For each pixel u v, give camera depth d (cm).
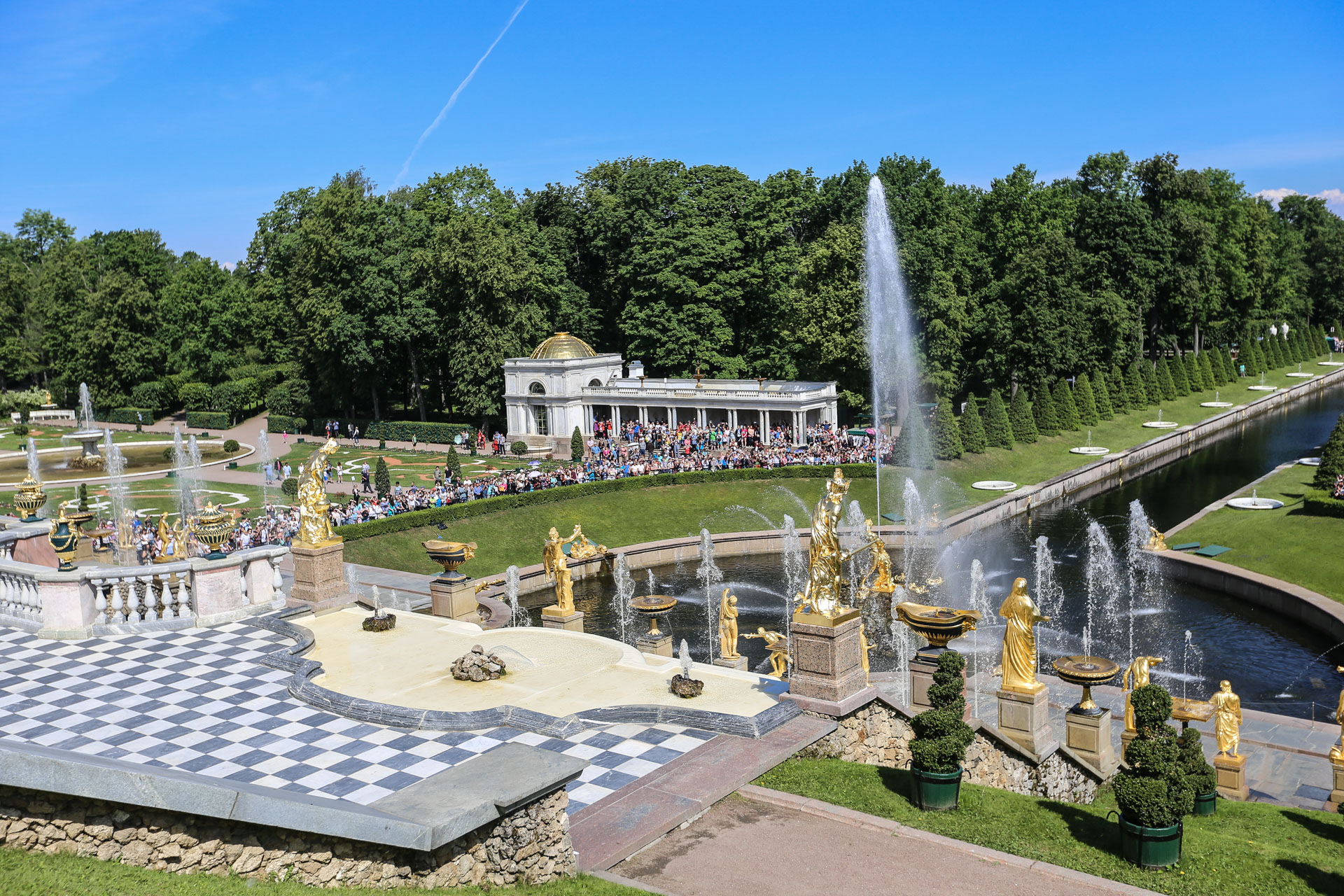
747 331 11312
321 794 1827
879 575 4631
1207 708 2942
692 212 10888
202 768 1952
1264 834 2125
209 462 9775
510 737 2122
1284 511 6394
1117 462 9250
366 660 2658
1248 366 14538
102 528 5472
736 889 1507
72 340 13362
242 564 3039
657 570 6400
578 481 7531
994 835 1750
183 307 14000
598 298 12388
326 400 12094
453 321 10469
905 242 9300
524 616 5188
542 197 12450
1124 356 11738
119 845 1302
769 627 5091
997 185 11769
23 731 2153
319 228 10875
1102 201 12069
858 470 7788
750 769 1944
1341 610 4697
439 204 11788
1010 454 9156
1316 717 3816
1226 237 13925
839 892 1495
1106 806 2208
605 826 1692
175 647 2758
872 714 2277
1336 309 18700
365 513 6419
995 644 4538
